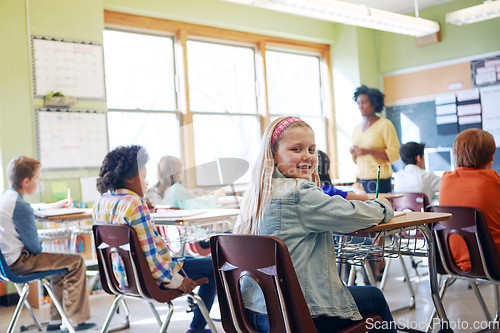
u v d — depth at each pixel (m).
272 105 7.05
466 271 2.25
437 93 7.02
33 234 2.97
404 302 3.40
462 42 6.75
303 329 1.36
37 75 4.59
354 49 7.35
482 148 2.36
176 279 2.22
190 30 6.12
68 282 3.12
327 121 7.64
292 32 7.00
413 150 4.20
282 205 1.48
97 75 4.94
